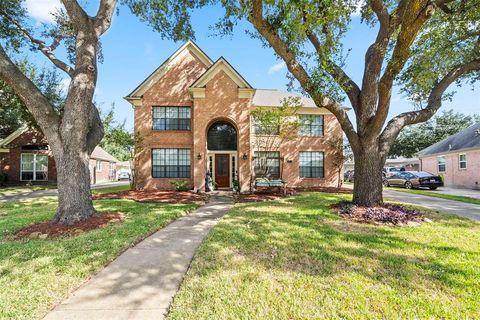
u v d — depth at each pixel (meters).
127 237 5.55
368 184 8.31
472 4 7.49
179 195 13.24
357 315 2.74
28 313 2.80
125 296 3.17
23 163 21.47
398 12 7.10
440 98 8.69
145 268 4.01
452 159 21.36
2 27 9.30
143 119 16.47
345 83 8.22
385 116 7.74
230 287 3.33
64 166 6.84
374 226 6.50
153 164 16.53
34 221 7.07
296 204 10.01
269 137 17.89
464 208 9.65
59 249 4.78
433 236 5.64
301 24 6.86
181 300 3.03
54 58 7.66
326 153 18.86
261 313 2.78
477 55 9.20
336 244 5.05
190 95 16.50
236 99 15.48
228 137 16.86
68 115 6.95
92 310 2.87
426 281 3.51
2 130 22.70
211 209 9.70
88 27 7.39
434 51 8.75
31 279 3.57
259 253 4.57
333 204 9.34
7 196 14.23
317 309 2.85
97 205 9.82
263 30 7.04
